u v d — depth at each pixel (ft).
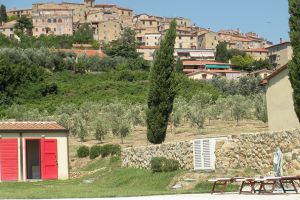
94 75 391.04
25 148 113.80
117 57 472.44
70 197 62.64
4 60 331.98
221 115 211.20
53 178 115.65
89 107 246.68
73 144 175.22
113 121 177.47
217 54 573.33
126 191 72.13
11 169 112.57
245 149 74.95
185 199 54.44
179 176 82.99
